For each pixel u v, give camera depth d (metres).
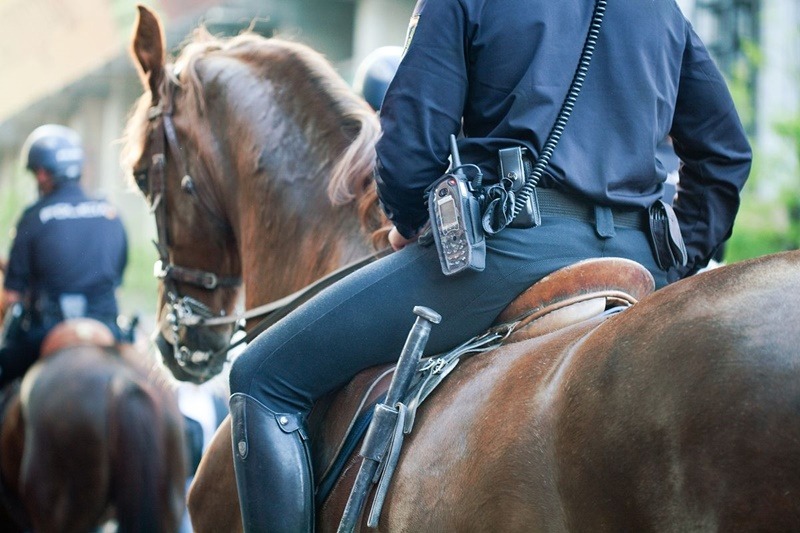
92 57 24.88
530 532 2.95
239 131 4.98
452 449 3.33
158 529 9.73
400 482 3.48
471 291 3.74
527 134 3.65
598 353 2.88
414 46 3.78
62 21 24.44
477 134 3.84
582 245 3.74
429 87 3.74
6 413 11.01
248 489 3.93
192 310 5.32
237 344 4.95
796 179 14.51
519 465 3.00
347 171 4.57
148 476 9.73
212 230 5.20
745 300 2.62
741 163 4.18
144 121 5.35
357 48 31.64
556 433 2.90
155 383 10.05
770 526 2.38
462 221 3.60
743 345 2.53
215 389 10.91
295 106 4.88
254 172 4.88
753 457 2.42
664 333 2.71
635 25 3.84
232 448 4.17
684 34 4.04
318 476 4.00
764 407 2.43
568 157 3.69
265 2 30.94
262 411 3.95
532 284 3.72
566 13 3.76
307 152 4.79
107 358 10.41
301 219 4.72
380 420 3.60
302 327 3.92
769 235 14.27
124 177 5.75
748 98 16.81
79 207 11.44
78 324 10.74
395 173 3.77
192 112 5.19
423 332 3.63
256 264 4.89
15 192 39.97
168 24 24.92
